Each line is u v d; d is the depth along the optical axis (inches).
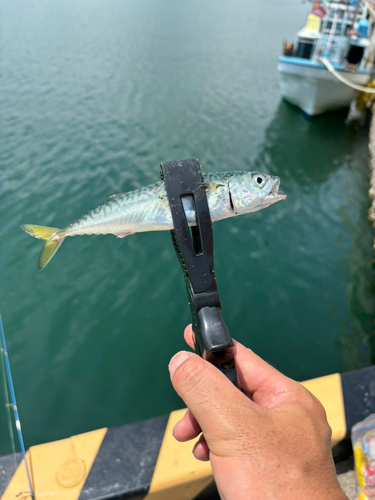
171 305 243.1
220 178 70.9
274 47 845.2
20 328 227.3
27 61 619.8
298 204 357.1
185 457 97.7
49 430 177.8
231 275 270.7
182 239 51.3
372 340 221.3
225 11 1230.9
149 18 1014.4
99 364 209.5
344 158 457.7
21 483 93.7
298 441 45.3
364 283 264.7
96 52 688.4
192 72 641.0
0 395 131.6
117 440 102.2
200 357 49.1
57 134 416.5
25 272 261.9
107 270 265.6
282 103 582.9
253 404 47.0
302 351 218.2
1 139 400.2
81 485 93.2
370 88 568.7
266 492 41.3
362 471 97.8
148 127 445.1
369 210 350.3
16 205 313.7
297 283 265.7
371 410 108.0
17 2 1040.8
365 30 515.5
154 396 193.8
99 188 334.6
